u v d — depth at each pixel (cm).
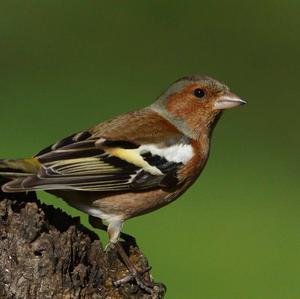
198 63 1914
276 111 1781
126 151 905
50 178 852
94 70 1830
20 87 1730
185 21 2014
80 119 1625
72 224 823
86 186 880
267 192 1532
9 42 1889
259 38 2009
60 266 783
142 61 1888
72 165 877
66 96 1708
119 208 908
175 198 944
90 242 824
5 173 840
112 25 1972
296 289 1342
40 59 1845
